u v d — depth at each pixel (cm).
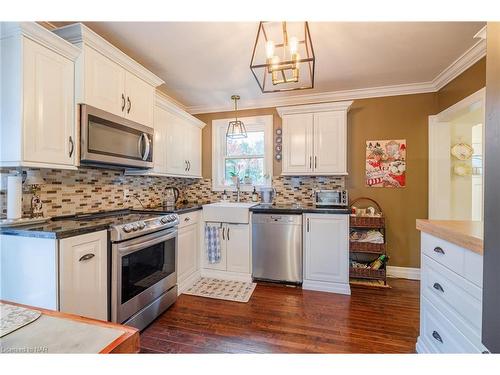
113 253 173
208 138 383
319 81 288
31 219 168
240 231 300
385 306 235
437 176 293
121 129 206
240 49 219
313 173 304
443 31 192
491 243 85
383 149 313
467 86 237
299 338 185
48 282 141
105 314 169
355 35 197
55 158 160
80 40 172
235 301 246
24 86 143
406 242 307
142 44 210
